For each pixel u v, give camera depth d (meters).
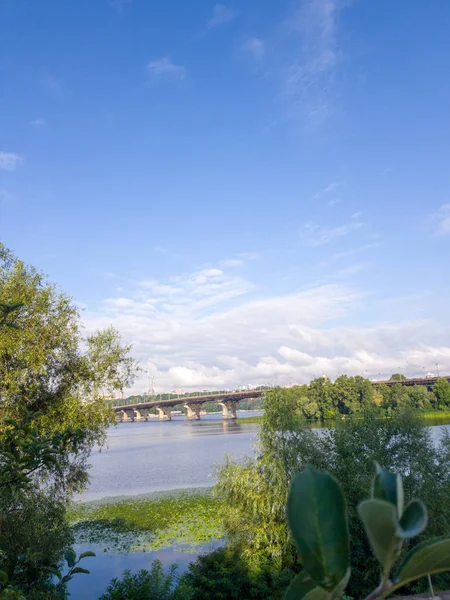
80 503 36.06
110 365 19.27
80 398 18.22
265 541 19.61
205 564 18.88
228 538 21.42
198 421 147.25
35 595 6.61
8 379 15.60
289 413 21.12
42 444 4.63
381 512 0.67
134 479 46.00
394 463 19.98
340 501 0.72
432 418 66.31
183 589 16.14
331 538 0.71
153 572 16.84
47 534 15.23
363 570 16.84
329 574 0.69
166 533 27.66
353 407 73.94
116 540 26.69
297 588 0.85
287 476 19.86
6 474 4.61
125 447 75.31
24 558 4.95
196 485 41.72
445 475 19.50
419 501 0.72
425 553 0.70
